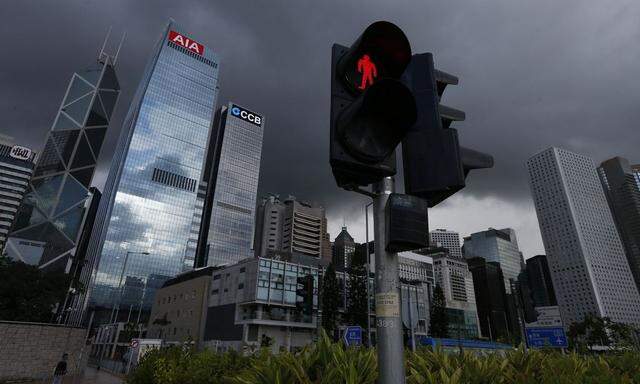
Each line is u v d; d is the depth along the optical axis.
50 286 58.94
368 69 2.99
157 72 193.75
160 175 175.75
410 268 148.50
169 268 162.62
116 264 150.75
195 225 180.75
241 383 4.62
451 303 146.38
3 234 169.25
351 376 4.06
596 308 187.75
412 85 3.26
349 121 2.62
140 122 179.38
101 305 142.62
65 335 26.75
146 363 12.91
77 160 199.88
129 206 162.00
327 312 68.62
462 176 2.78
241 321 68.00
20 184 179.00
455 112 3.44
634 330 90.38
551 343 21.62
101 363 46.81
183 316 82.25
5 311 53.44
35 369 24.25
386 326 2.61
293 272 74.38
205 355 11.11
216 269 83.69
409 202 2.63
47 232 178.50
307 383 4.13
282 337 68.50
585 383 4.52
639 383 5.16
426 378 4.48
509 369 4.95
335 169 2.75
